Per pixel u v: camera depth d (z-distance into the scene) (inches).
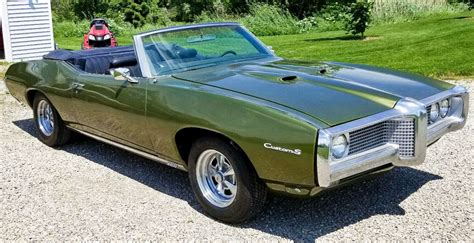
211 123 150.6
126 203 176.1
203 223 159.6
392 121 147.1
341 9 844.0
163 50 188.7
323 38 695.1
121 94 183.6
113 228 157.5
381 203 169.2
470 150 218.1
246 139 142.1
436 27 697.6
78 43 825.5
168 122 164.7
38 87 233.9
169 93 165.9
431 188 179.5
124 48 251.9
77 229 157.6
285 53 551.5
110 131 198.5
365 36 665.0
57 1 1305.4
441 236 145.5
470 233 146.6
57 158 227.6
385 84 165.6
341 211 164.4
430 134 161.6
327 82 162.4
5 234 155.5
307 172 133.6
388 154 145.3
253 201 149.7
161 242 148.0
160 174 203.9
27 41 592.1
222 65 192.4
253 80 166.4
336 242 144.6
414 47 529.7
